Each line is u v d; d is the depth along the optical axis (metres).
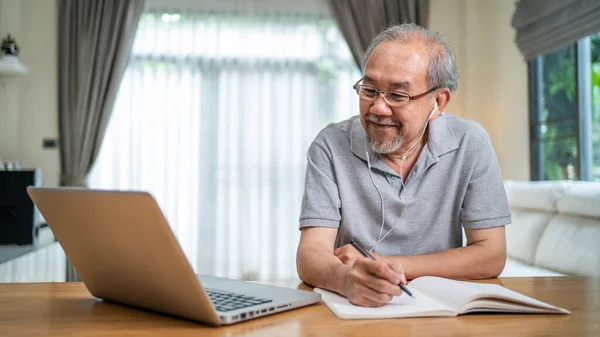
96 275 0.80
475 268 1.18
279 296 0.81
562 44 3.27
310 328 0.67
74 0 4.15
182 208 4.27
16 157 4.04
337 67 4.40
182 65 4.29
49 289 0.95
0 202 2.75
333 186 1.33
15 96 4.05
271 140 4.34
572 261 2.53
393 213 1.34
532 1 3.57
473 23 4.44
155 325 0.68
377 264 0.77
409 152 1.34
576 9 3.10
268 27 4.38
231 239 4.31
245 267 4.29
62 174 4.12
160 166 4.27
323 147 1.38
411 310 0.74
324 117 4.38
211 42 4.32
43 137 4.12
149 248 0.65
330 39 4.41
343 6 4.33
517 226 3.23
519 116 3.89
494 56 4.23
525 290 0.95
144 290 0.73
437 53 1.19
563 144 3.45
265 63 4.36
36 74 4.12
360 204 1.35
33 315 0.74
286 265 4.32
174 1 4.28
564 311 0.75
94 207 0.68
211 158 4.29
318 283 0.99
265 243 4.33
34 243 2.78
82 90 4.10
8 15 4.08
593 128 3.24
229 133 4.30
